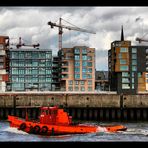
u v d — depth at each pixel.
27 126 91.00
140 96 176.00
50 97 174.38
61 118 89.44
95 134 90.81
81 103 174.25
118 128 96.12
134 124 148.38
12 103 174.75
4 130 96.50
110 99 175.00
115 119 174.50
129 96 175.88
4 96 175.25
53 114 89.25
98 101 174.50
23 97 174.75
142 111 175.88
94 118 174.38
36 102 174.38
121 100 175.25
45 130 88.31
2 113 174.88
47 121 89.56
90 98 174.50
